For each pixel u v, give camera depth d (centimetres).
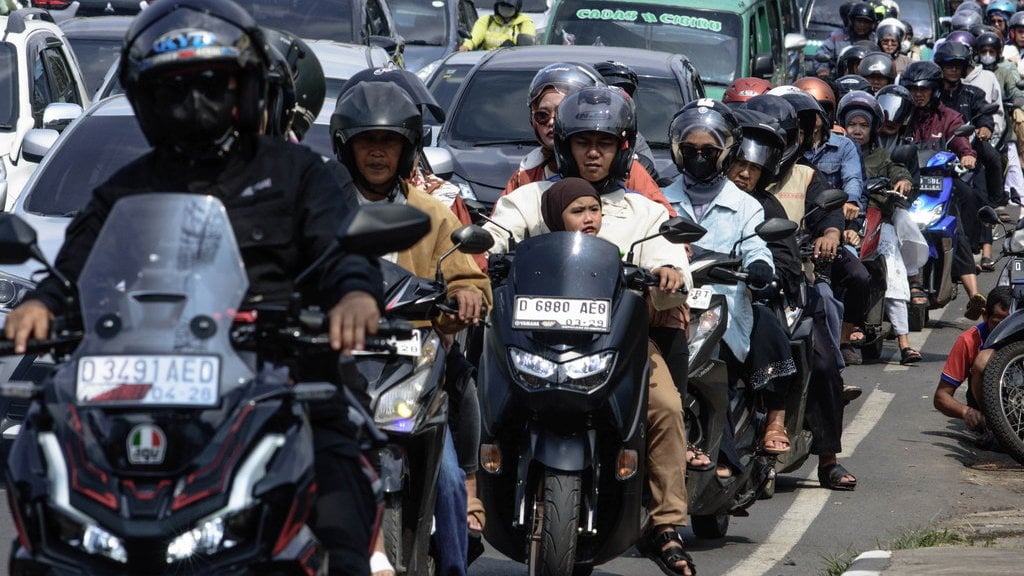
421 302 942
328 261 662
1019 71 4403
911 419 1969
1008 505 1542
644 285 1088
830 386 1580
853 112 2320
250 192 674
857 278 2217
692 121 1333
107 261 634
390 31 3056
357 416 691
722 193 1345
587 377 1024
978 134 3250
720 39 3053
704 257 1210
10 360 1488
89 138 1706
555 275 1048
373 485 682
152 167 685
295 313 639
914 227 2466
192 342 612
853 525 1453
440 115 1309
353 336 636
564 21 3103
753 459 1400
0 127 2184
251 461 601
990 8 5050
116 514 587
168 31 654
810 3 5072
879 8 4359
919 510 1517
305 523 626
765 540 1389
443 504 991
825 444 1583
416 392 930
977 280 3161
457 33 3678
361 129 1031
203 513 590
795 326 1490
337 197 683
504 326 1056
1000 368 1705
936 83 2975
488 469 1077
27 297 663
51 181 1658
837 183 2044
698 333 1223
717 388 1240
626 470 1055
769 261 1337
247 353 626
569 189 1114
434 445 947
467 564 1098
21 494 603
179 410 598
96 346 611
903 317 2356
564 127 1161
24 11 2417
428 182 1180
